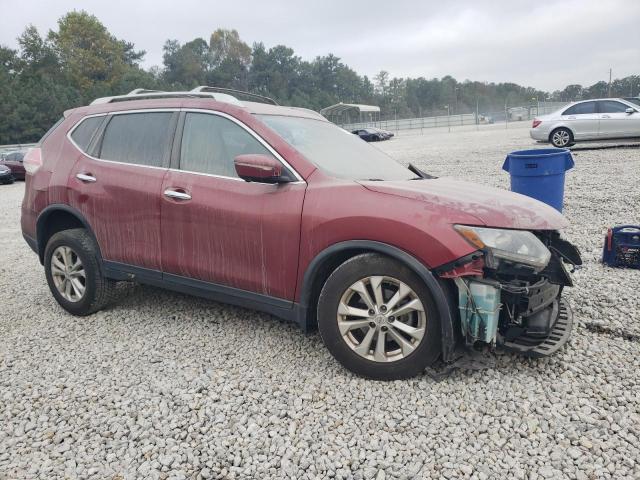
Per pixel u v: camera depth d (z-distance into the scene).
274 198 3.27
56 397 3.09
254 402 2.93
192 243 3.62
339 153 3.74
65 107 63.97
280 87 122.19
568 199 8.38
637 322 3.70
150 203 3.79
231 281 3.50
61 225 4.60
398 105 128.62
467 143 24.84
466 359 3.04
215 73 118.69
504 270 2.81
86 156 4.27
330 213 3.05
